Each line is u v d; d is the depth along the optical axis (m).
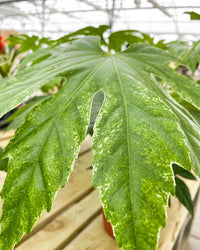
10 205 0.16
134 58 0.26
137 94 0.19
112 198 0.15
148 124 0.17
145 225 0.14
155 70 0.25
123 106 0.18
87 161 0.53
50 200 0.16
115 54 0.28
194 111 0.30
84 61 0.24
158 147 0.16
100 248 0.31
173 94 0.32
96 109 0.27
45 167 0.17
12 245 0.15
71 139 0.18
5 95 0.21
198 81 0.40
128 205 0.15
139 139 0.17
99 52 0.28
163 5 4.16
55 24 6.20
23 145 0.18
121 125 0.17
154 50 0.29
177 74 0.25
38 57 0.32
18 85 0.23
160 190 0.15
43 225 0.34
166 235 0.32
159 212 0.15
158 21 5.14
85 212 0.37
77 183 0.44
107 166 0.16
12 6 5.12
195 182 0.50
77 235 0.33
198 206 0.97
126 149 0.16
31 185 0.17
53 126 0.19
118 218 0.15
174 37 5.64
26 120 0.19
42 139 0.18
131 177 0.16
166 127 0.17
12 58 0.78
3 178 0.39
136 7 4.43
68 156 0.17
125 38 0.42
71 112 0.19
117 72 0.22
